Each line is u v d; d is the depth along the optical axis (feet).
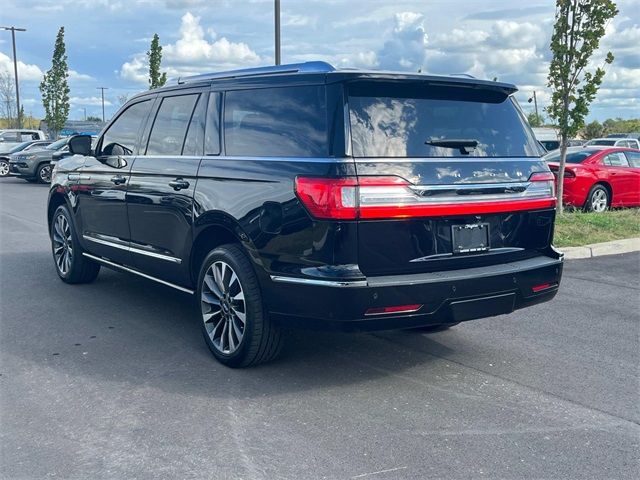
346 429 12.53
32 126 207.10
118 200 19.69
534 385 14.97
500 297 14.57
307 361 16.28
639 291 24.31
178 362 16.06
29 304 21.29
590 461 11.43
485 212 14.39
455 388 14.71
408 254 13.55
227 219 15.11
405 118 13.96
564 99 37.40
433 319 13.79
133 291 23.18
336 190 12.91
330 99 13.64
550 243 16.05
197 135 16.88
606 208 43.24
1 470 10.89
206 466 11.07
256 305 14.66
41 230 38.24
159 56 99.40
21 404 13.51
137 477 10.71
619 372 15.92
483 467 11.16
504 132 15.37
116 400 13.75
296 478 10.72
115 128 20.71
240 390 14.35
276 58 53.98
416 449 11.75
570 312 21.40
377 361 16.39
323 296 13.15
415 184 13.39
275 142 14.49
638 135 142.31
